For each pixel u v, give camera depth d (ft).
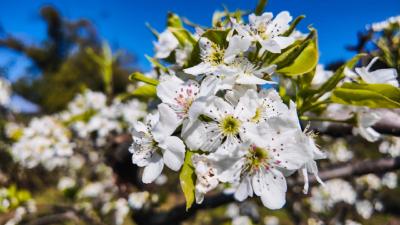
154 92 0.38
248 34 0.34
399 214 1.48
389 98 0.36
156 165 0.35
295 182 0.65
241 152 0.31
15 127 1.25
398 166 0.59
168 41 0.42
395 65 0.47
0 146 1.20
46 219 0.96
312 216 0.97
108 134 1.04
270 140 0.32
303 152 0.32
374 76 0.39
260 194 0.33
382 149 1.16
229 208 1.30
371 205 1.39
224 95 0.35
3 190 0.95
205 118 0.34
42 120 1.17
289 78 0.40
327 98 0.39
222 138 0.32
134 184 0.82
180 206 0.73
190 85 0.35
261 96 0.33
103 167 1.37
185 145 0.33
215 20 0.42
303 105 0.39
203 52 0.35
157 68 0.44
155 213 0.80
